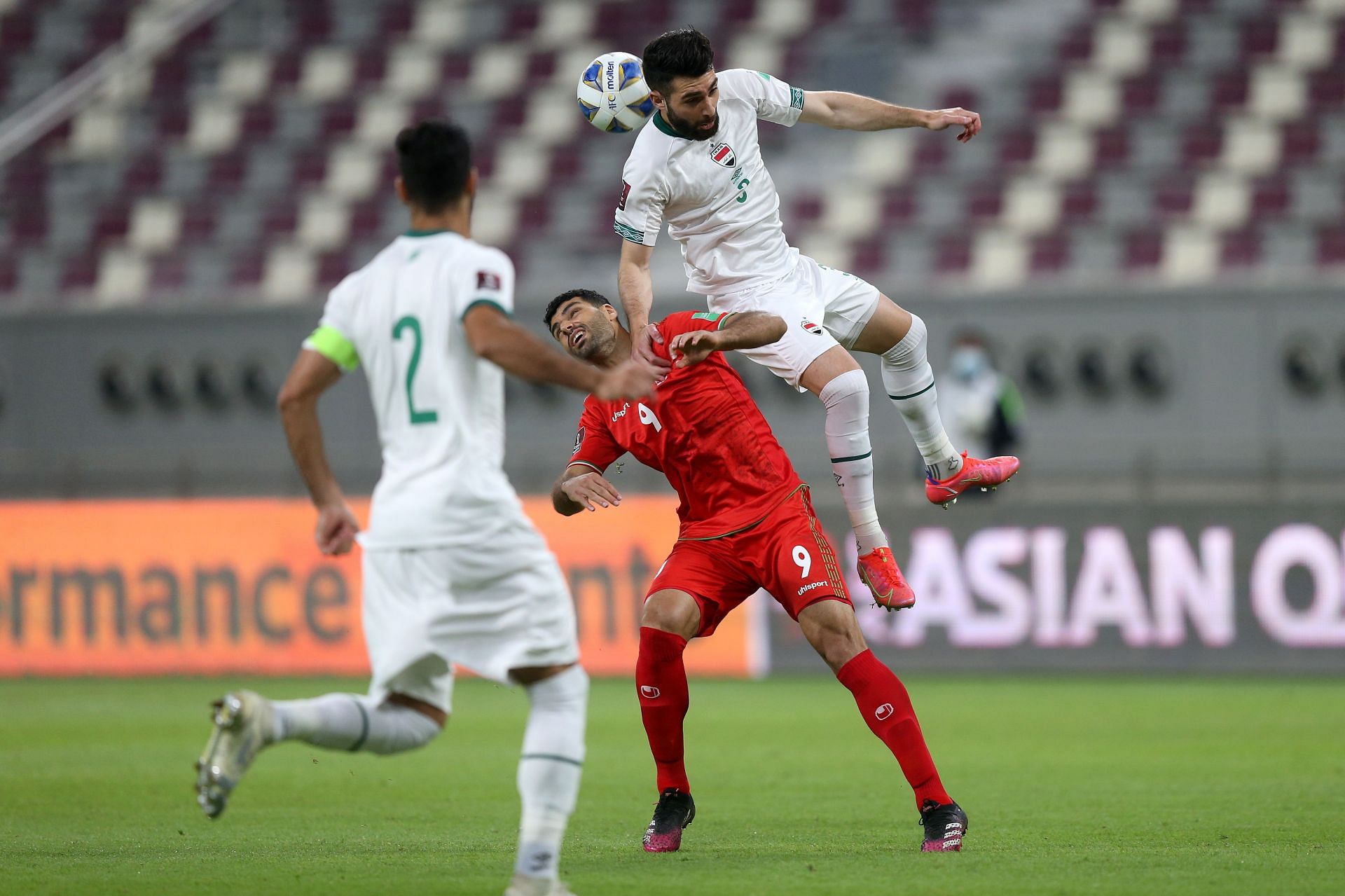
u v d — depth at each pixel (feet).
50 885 54.24
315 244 234.58
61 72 267.59
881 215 225.35
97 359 203.41
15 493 195.72
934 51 242.99
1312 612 148.36
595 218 229.25
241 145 249.55
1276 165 223.10
